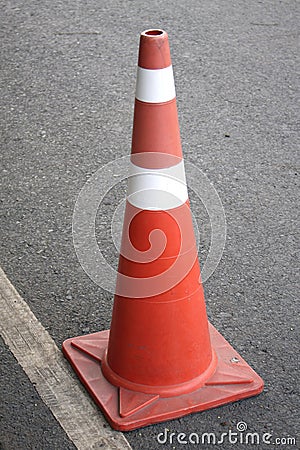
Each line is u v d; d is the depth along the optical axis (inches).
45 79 244.1
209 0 300.7
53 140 211.0
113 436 119.8
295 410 125.0
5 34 275.1
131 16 287.7
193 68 249.9
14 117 223.0
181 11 291.7
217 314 146.2
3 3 301.1
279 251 164.9
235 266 159.6
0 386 129.8
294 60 255.9
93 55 259.0
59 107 228.1
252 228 172.6
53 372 132.3
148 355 122.3
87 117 222.7
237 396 125.2
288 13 289.1
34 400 126.9
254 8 293.3
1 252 164.7
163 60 111.3
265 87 238.8
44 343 139.0
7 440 120.0
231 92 235.8
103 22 283.0
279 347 138.0
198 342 124.6
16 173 195.5
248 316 145.7
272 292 152.2
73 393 127.7
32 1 303.3
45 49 263.4
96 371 129.6
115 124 219.1
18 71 249.3
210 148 206.4
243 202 182.2
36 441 119.8
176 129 115.7
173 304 120.5
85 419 123.0
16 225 173.9
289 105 229.1
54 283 155.1
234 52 260.5
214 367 128.6
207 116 222.2
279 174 194.5
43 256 163.3
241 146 207.5
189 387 124.3
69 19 285.9
